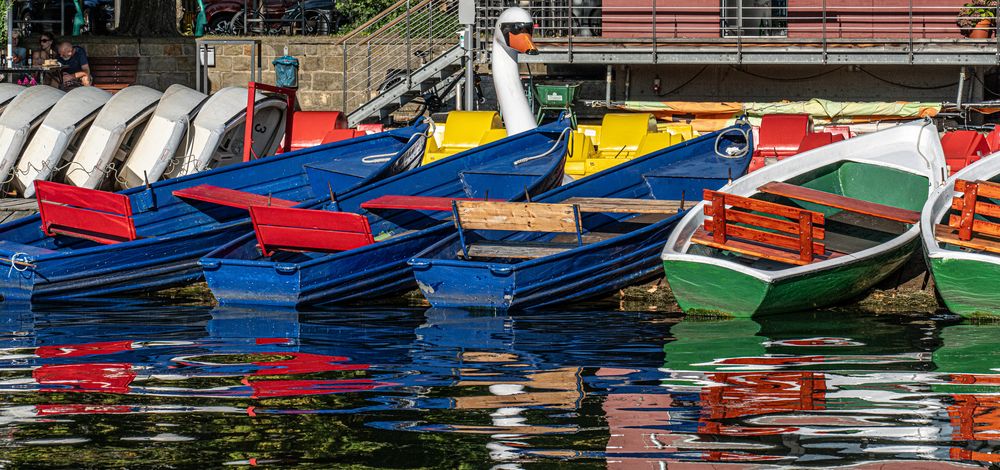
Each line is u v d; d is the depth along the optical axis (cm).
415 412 1023
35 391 1102
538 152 2109
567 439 938
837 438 936
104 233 1809
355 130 2502
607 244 1656
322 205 1880
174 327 1466
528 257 1677
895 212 1686
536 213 1638
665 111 2831
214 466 874
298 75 3281
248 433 956
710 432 955
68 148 2330
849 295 1612
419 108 3222
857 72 2914
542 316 1544
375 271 1681
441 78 3011
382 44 3288
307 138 2541
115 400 1066
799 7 2877
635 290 1722
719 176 1952
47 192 1841
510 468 867
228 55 3319
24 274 1706
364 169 2070
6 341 1367
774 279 1482
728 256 1645
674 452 902
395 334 1409
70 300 1719
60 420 998
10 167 2272
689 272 1524
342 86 3281
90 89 2361
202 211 1986
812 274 1516
